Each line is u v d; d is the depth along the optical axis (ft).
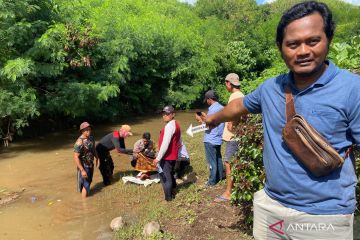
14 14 36.32
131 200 23.16
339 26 98.63
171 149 21.71
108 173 26.16
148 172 26.66
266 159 6.87
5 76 37.11
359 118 5.97
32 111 38.17
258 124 14.79
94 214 21.47
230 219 18.22
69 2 44.73
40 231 19.65
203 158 30.60
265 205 6.89
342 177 6.17
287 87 6.55
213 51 73.92
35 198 24.20
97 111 49.24
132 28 56.49
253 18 136.67
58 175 28.91
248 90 37.50
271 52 89.51
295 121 6.19
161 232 17.69
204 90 69.67
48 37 38.29
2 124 40.29
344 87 6.04
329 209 6.17
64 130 47.44
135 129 47.83
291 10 6.20
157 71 63.62
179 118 57.21
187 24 82.89
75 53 43.96
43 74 39.75
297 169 6.30
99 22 52.60
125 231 18.69
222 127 23.11
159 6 83.92
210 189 22.94
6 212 22.16
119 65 48.91
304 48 6.02
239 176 15.35
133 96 58.29
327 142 6.05
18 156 35.06
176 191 23.36
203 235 16.99
